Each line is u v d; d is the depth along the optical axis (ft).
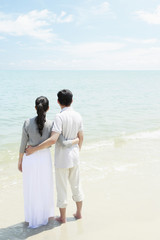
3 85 142.41
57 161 9.61
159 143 24.25
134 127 32.73
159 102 64.75
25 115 45.27
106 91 105.60
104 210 11.32
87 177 15.52
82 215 10.90
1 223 10.38
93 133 29.32
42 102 9.26
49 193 9.95
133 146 23.09
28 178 9.57
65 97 9.64
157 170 16.71
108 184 14.43
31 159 9.43
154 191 13.41
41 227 9.92
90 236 9.16
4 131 31.45
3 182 14.89
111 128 32.22
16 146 24.03
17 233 9.55
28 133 9.30
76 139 9.80
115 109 51.67
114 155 20.26
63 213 10.16
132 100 69.97
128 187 13.97
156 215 10.75
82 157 19.75
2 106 57.52
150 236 9.02
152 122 36.45
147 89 119.65
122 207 11.59
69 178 10.21
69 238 9.10
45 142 9.12
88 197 12.71
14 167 17.75
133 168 17.13
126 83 184.24
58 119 9.35
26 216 10.02
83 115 43.73
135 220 10.31
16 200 12.65
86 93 95.14
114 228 9.68
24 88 121.29
